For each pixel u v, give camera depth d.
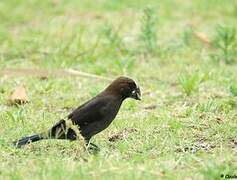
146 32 17.89
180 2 22.94
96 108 10.98
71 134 11.01
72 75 15.95
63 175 9.71
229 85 14.19
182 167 10.27
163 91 14.91
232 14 21.83
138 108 13.70
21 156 10.73
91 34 19.56
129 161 10.48
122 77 11.30
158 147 11.19
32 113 13.15
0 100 14.06
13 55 17.64
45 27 20.41
